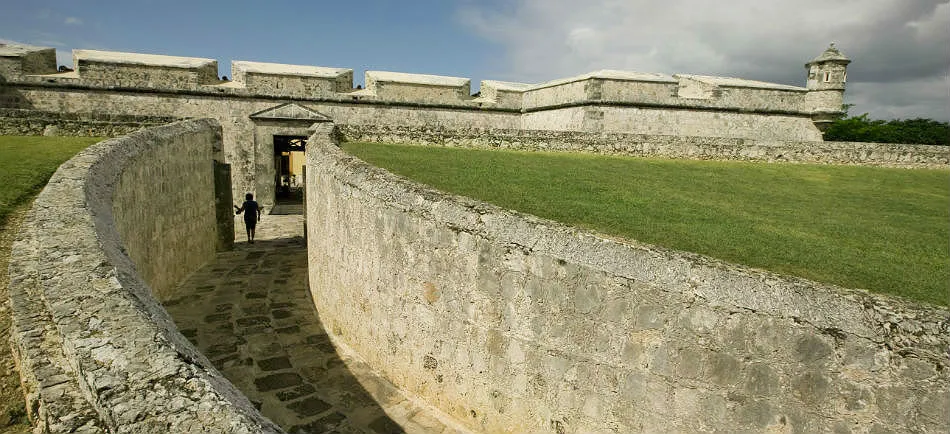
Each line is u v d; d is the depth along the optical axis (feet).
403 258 17.31
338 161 22.36
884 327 10.56
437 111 80.38
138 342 7.44
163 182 27.66
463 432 15.61
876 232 24.86
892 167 52.80
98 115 38.60
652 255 12.61
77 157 19.62
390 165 30.71
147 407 6.16
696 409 12.03
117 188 19.39
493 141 46.73
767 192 35.45
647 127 70.85
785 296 11.27
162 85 66.03
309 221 29.45
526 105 84.58
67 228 12.09
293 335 23.09
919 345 10.26
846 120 142.10
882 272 17.34
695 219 23.53
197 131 35.09
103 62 64.03
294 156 115.34
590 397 13.37
